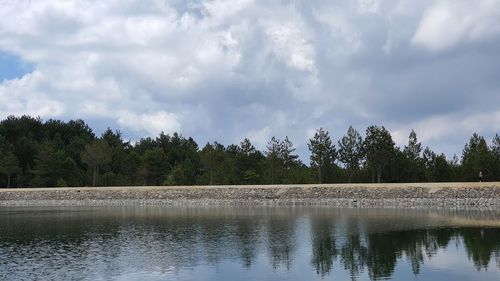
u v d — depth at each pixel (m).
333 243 41.16
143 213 70.31
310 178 105.94
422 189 75.06
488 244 38.75
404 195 74.94
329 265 33.31
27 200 96.31
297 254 36.91
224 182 107.62
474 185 72.88
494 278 29.31
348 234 45.47
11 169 114.12
